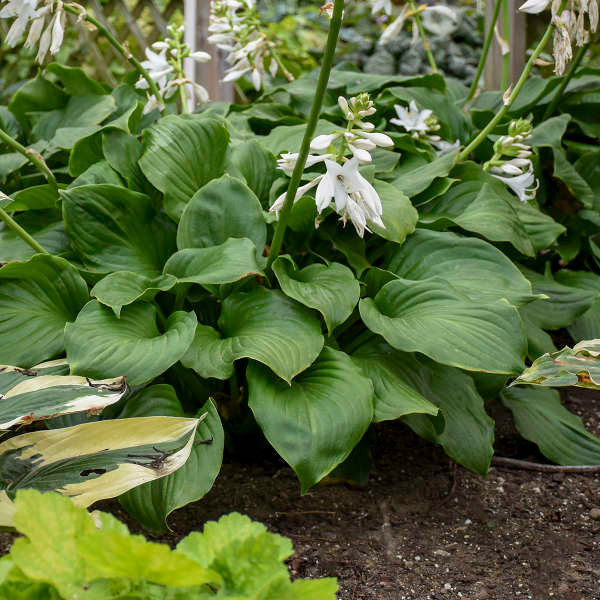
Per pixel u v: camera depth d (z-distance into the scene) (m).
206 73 2.96
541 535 1.69
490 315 1.67
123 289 1.68
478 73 2.30
